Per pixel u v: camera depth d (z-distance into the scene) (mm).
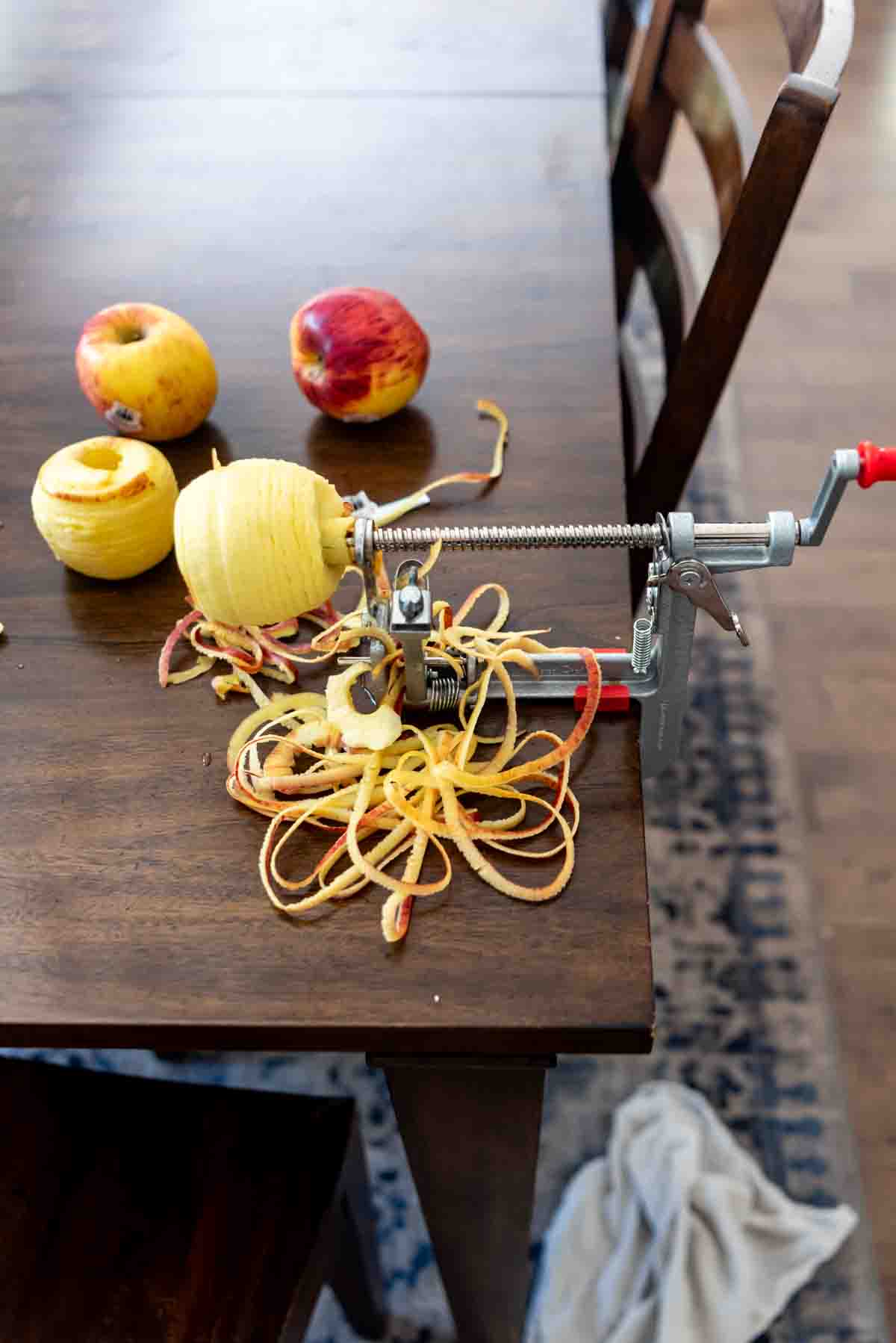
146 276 1083
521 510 908
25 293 1073
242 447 954
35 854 748
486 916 713
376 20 1336
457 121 1217
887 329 2322
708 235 2439
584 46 1294
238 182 1165
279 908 720
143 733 803
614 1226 1338
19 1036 694
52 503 818
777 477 2086
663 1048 1478
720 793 1684
